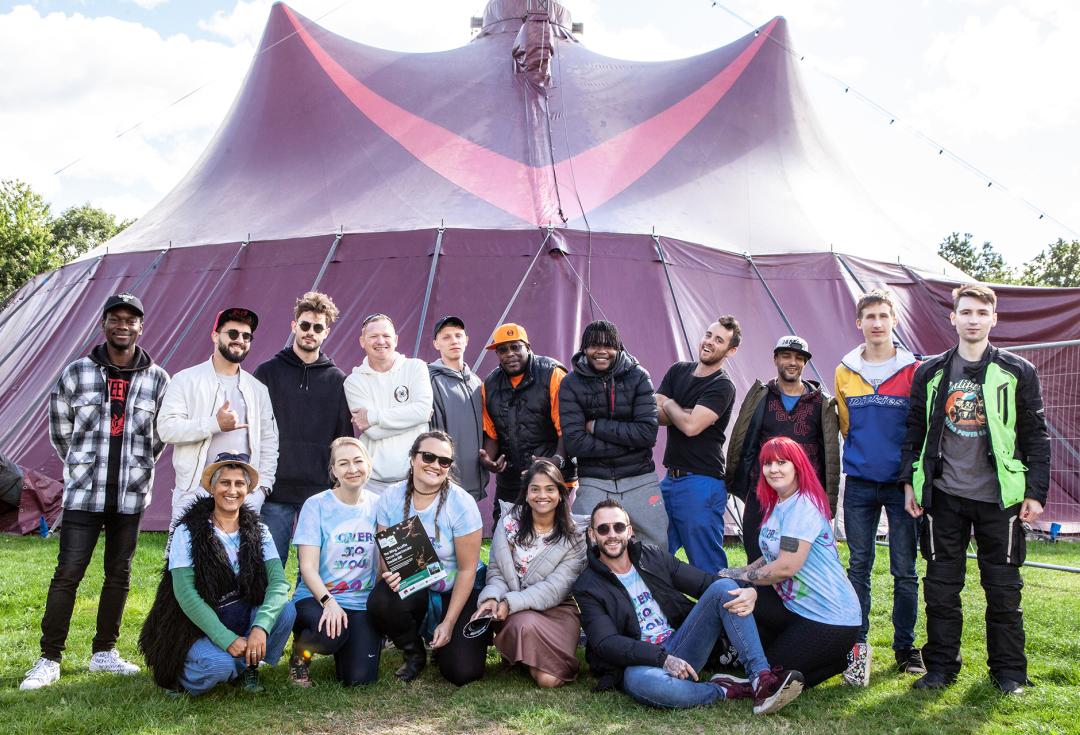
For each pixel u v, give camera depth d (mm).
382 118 11367
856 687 4230
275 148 11258
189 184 11742
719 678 4176
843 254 10023
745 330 9203
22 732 3494
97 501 4336
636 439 4973
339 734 3619
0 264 28172
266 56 12391
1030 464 4184
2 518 8344
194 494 4457
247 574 4090
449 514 4508
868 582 4684
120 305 4406
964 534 4305
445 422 5375
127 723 3646
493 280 8797
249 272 9273
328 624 4164
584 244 9094
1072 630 5059
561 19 14320
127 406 4461
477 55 13117
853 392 4758
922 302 10250
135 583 6023
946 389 4297
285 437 5012
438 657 4324
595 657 4254
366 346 5238
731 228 10117
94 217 46531
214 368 4762
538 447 5270
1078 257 35969
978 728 3699
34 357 9859
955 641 4254
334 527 4465
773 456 4258
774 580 4172
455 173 10352
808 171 11789
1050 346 7648
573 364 5152
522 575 4539
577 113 11812
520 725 3719
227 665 3941
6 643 4719
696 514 5258
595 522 4320
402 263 8930
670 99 12289
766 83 12320
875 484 4660
